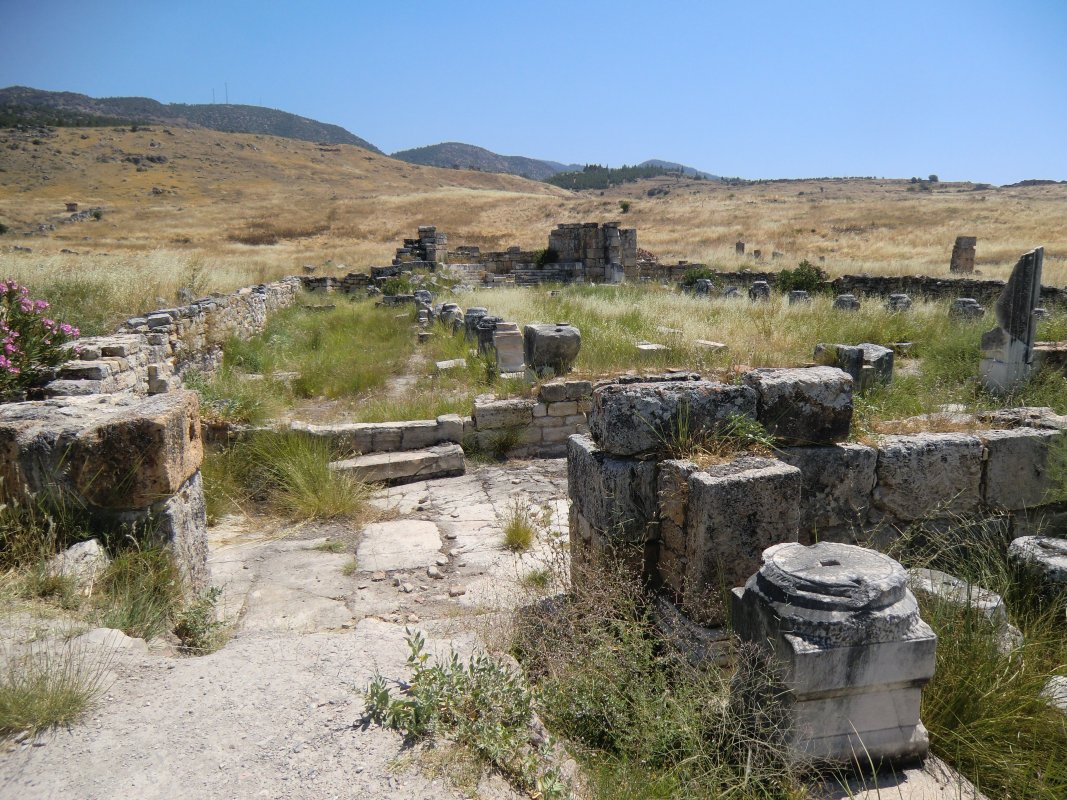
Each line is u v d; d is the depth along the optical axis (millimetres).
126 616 3379
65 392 6742
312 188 98312
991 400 8523
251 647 3232
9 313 6992
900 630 2539
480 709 2768
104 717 2648
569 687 3070
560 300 20078
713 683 3029
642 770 2639
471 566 5223
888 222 52438
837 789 2576
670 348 11953
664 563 3656
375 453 7715
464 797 2350
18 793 2275
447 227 61094
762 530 3299
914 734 2664
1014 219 48094
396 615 4480
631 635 3283
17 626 3131
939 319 14633
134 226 62906
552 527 5863
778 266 30688
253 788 2332
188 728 2605
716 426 3729
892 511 4188
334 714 2725
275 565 5270
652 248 44594
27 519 3748
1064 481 4391
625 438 3645
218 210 74312
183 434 4047
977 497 4320
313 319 19875
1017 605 3693
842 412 4004
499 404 8141
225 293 17156
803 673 2498
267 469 6828
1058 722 2791
